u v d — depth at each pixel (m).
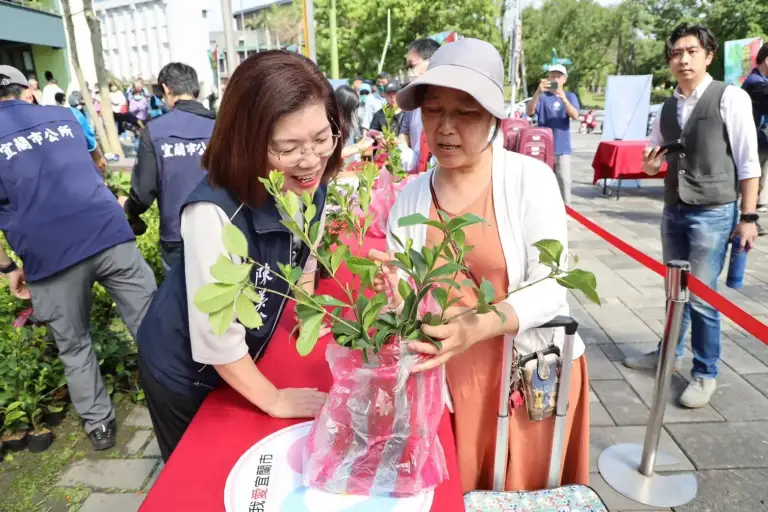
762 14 21.66
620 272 4.62
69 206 2.22
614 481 2.20
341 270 2.01
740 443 2.40
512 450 1.45
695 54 2.38
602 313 3.80
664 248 2.75
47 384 2.65
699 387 2.67
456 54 1.21
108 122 11.05
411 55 3.47
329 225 1.64
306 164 1.07
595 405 2.72
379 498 0.90
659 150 2.54
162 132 2.66
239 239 0.76
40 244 2.18
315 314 0.85
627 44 42.06
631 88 8.57
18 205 2.15
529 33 44.66
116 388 2.96
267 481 0.93
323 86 1.06
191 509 0.88
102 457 2.45
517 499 1.33
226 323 0.74
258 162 1.03
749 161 2.40
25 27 15.84
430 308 1.00
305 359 1.36
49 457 2.44
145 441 2.55
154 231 4.09
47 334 2.92
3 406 2.48
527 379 1.34
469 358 1.41
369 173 1.76
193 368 1.25
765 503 2.07
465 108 1.22
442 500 0.90
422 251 0.86
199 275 1.06
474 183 1.37
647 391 2.83
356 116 4.09
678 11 28.16
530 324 1.17
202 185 1.09
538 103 5.98
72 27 10.39
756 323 1.60
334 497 0.90
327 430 0.91
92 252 2.29
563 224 1.32
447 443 1.08
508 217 1.32
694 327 2.64
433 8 19.05
